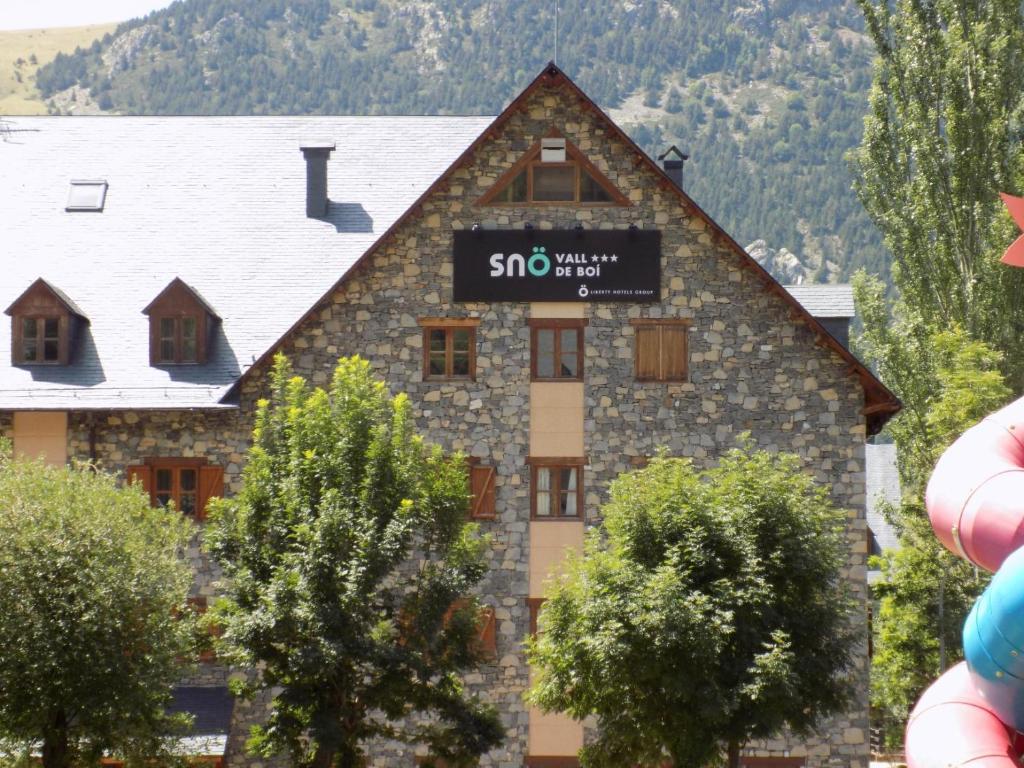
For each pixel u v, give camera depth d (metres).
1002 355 62.56
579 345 57.59
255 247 63.56
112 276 62.41
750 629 45.47
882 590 65.56
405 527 46.03
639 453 57.28
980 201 69.06
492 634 56.47
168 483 58.00
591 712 47.53
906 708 69.88
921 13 70.62
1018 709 31.36
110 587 44.44
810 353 57.44
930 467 62.78
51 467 47.94
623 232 57.50
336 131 68.62
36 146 67.94
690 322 57.50
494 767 56.16
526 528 57.00
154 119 69.25
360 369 49.31
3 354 59.75
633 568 45.62
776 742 56.31
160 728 46.69
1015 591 30.14
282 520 47.47
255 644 45.91
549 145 57.50
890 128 72.00
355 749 47.75
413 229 57.75
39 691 43.91
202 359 59.22
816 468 57.28
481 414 57.38
